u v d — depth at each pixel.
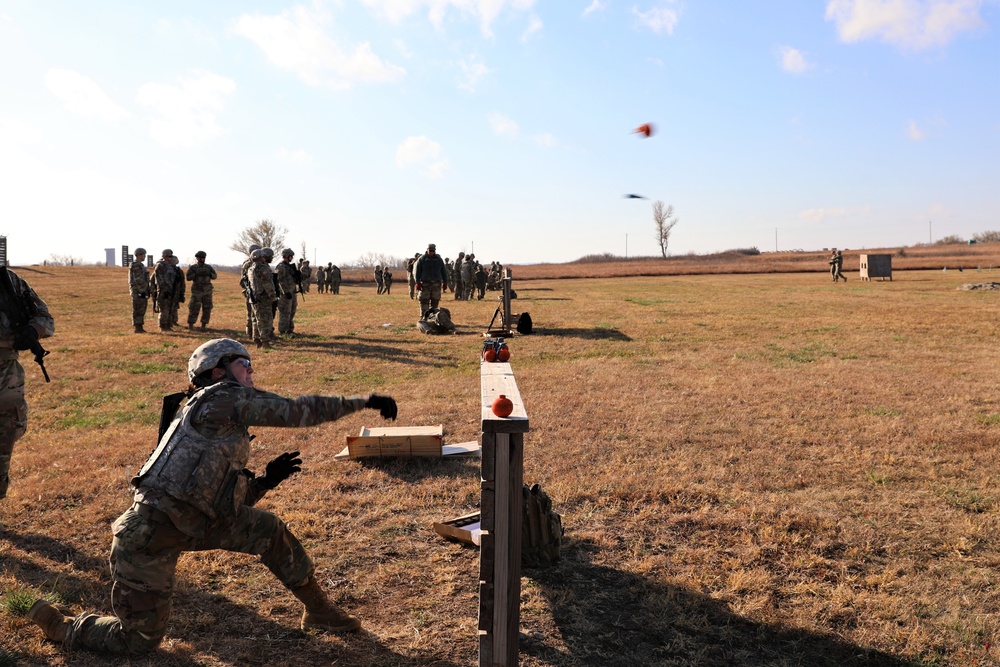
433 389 10.40
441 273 17.91
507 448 3.01
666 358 12.88
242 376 3.41
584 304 25.62
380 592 4.24
